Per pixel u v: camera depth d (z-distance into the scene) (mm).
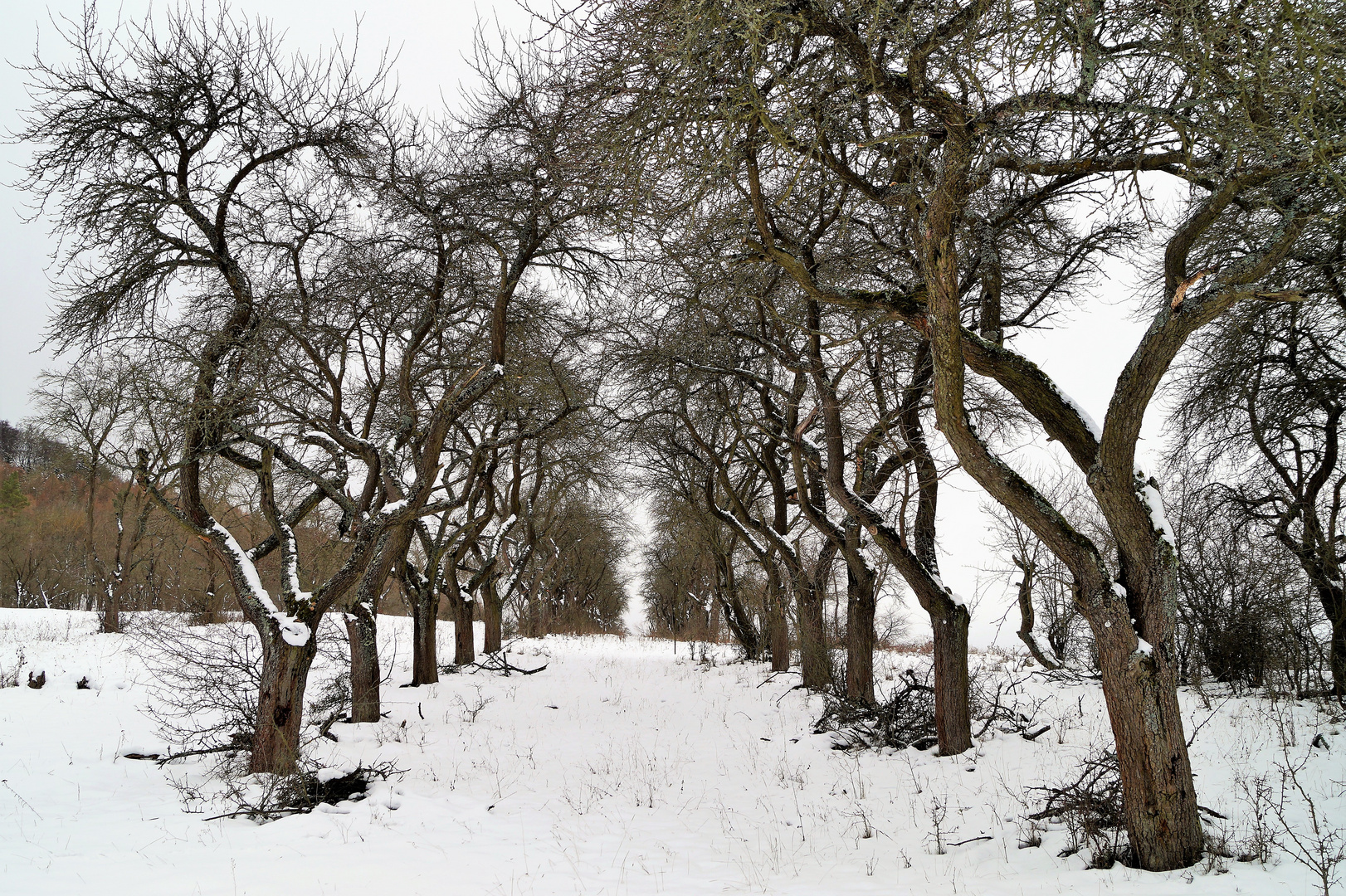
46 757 10297
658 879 6746
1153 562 6234
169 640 12016
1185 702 11703
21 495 39531
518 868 6977
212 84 11352
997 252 10578
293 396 13219
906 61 6371
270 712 9703
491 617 24156
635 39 6891
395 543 14086
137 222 10727
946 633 10898
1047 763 9602
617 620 50750
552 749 12523
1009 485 6492
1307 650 11648
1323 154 5344
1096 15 5895
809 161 7770
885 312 7969
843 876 6797
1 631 23875
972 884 6191
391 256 14125
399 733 13031
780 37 6832
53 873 6152
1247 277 6141
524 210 13648
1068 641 17922
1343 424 12406
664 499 24422
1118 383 6305
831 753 11602
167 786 9289
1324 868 5051
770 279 12492
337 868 6641
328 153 12562
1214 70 5895
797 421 15602
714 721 14547
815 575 16953
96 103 10680
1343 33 5371
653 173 7566
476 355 15453
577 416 18688
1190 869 5723
